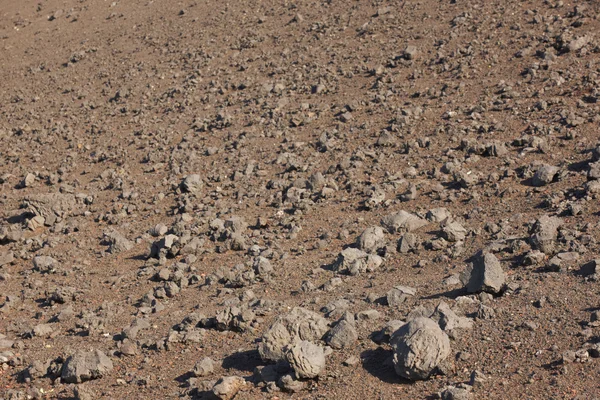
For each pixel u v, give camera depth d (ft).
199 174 42.57
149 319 26.21
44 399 21.61
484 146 36.11
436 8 57.77
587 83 40.47
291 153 42.19
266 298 25.91
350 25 59.93
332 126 44.55
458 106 42.39
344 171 37.99
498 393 17.01
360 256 27.66
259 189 38.70
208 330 23.81
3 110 64.18
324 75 51.93
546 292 21.04
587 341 18.13
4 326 28.71
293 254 30.32
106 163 48.24
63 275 33.50
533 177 31.89
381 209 33.30
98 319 26.71
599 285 20.63
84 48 74.84
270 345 20.65
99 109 58.85
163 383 20.94
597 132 35.04
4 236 39.22
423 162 37.19
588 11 48.96
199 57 62.90
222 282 28.94
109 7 84.89
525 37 48.11
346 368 19.39
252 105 50.65
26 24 86.17
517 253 24.91
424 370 18.12
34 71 72.08
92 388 21.48
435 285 23.62
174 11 77.66
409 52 50.34
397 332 19.22
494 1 55.36
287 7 68.80
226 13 72.18
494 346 18.92
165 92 57.98
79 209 41.65
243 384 19.52
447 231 27.86
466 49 48.91
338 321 21.62
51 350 25.17
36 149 53.42
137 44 71.56
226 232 33.32
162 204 40.01
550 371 17.38
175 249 32.78
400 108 43.96
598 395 16.08
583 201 28.09
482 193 32.12
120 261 33.88
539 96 40.68
